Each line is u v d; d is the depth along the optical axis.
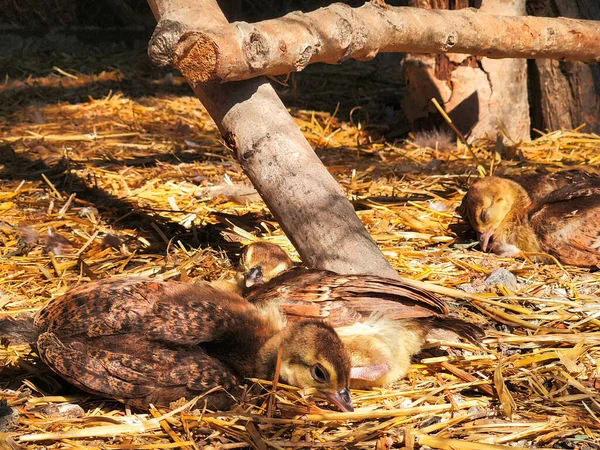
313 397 4.31
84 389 4.12
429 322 4.67
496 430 4.09
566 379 4.50
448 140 10.13
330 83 14.09
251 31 5.42
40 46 15.12
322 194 5.52
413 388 4.52
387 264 5.34
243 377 4.41
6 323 4.46
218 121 5.85
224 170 9.02
